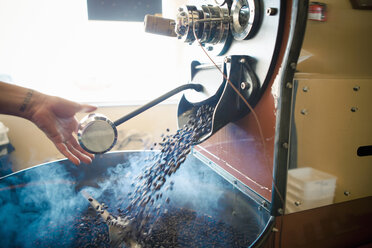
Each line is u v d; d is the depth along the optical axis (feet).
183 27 2.23
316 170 1.78
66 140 2.18
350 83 1.74
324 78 1.65
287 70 1.53
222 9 2.20
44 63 5.91
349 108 1.78
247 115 2.08
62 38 5.92
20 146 5.50
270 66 1.75
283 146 1.64
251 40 1.95
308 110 1.65
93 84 6.26
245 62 1.94
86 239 2.19
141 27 6.37
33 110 1.87
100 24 6.11
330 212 1.93
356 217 2.04
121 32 6.31
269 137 1.85
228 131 2.38
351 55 1.91
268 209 1.86
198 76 2.63
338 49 1.85
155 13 6.05
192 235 2.17
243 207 2.19
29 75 5.87
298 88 1.59
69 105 1.92
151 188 2.14
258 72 1.88
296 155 1.69
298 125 1.65
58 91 6.16
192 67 2.73
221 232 2.20
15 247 2.14
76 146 2.31
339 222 1.98
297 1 1.44
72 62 6.14
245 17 2.00
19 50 5.67
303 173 1.75
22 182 2.59
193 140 2.11
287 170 1.69
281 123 1.60
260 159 1.97
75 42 6.05
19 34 5.59
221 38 2.24
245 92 1.96
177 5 6.22
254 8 1.83
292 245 1.84
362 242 2.14
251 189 2.09
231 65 1.93
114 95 6.48
